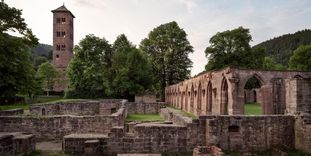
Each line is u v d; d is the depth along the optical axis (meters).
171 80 68.12
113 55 62.62
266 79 30.89
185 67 67.38
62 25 90.31
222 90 29.16
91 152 15.69
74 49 61.81
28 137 15.66
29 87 28.47
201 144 17.53
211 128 17.39
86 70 58.75
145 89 60.56
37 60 113.75
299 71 31.73
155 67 66.75
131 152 16.97
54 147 18.34
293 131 18.64
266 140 18.31
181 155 16.97
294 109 19.16
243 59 56.69
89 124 22.14
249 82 71.06
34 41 25.38
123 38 64.94
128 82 56.88
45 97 73.19
